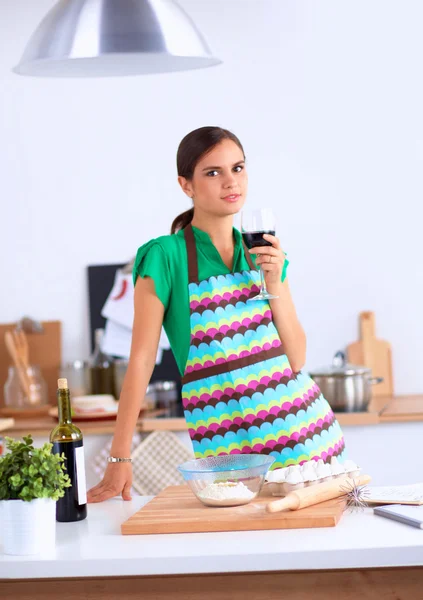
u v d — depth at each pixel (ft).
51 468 5.06
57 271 13.76
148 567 4.70
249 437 6.86
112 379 13.29
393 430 11.38
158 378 13.41
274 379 6.91
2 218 13.82
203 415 6.91
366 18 13.15
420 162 13.10
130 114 13.61
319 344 13.26
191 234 6.98
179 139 13.53
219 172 6.75
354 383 11.53
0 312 13.85
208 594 4.91
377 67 13.15
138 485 11.58
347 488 5.57
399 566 4.82
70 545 5.08
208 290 6.87
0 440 11.40
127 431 6.47
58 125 13.69
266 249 6.70
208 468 5.91
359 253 13.21
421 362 13.12
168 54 6.68
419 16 13.05
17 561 4.79
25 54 6.97
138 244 13.65
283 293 6.97
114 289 13.61
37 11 13.53
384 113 13.15
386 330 13.17
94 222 13.71
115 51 6.61
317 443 7.00
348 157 13.23
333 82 13.23
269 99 13.34
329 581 4.85
